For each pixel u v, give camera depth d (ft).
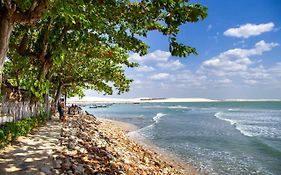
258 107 442.91
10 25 30.73
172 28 29.43
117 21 37.19
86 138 54.24
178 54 29.40
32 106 64.28
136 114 261.65
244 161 68.80
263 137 111.14
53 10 28.58
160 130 128.77
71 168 30.53
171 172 52.80
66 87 133.08
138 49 41.68
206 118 207.62
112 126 132.67
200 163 65.82
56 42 51.78
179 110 355.77
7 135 38.55
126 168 39.11
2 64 31.35
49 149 38.04
